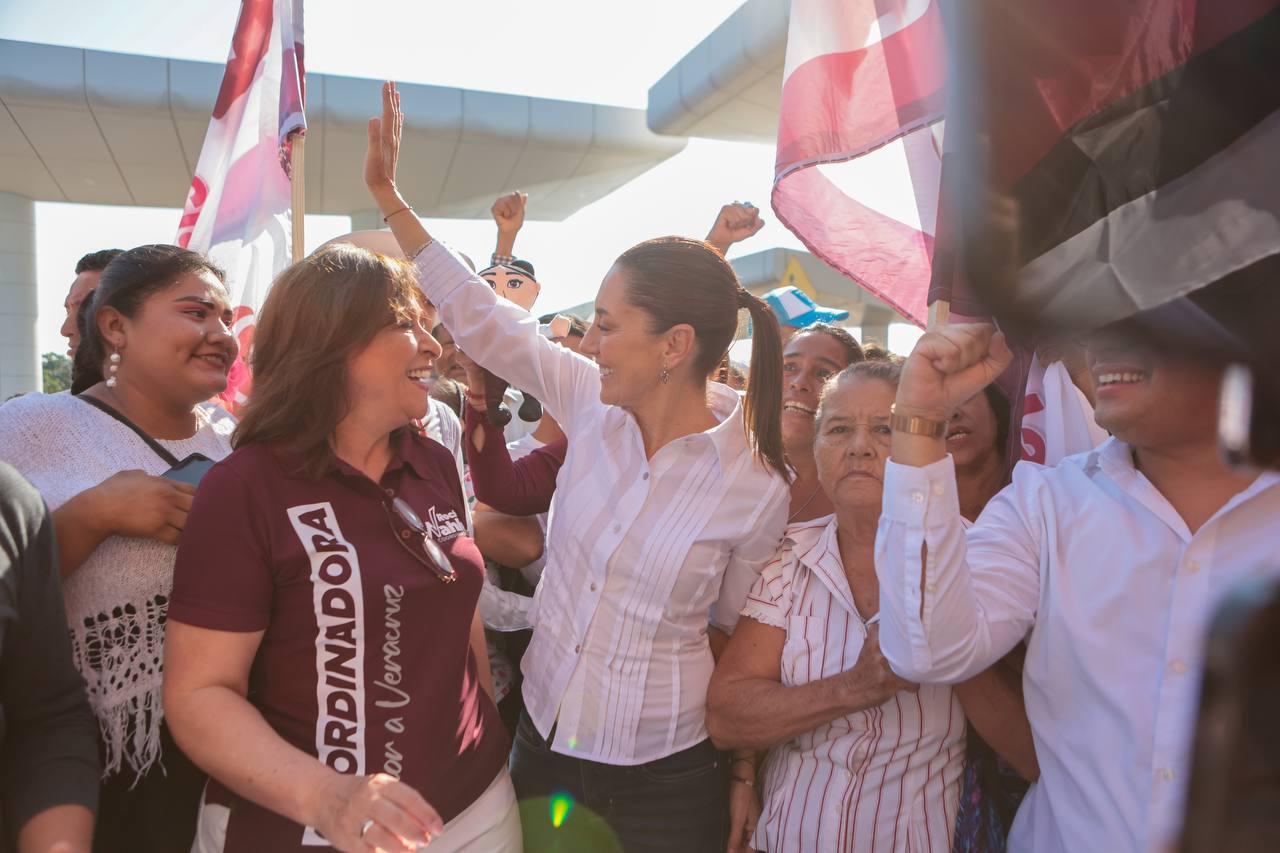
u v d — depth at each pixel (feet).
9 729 4.18
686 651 5.98
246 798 4.20
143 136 36.58
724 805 6.19
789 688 5.45
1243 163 1.10
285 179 9.14
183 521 5.03
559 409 6.78
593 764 5.88
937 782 5.39
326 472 4.72
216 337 5.81
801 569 5.87
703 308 5.77
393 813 3.73
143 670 5.11
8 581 3.94
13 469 4.19
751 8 28.09
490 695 6.15
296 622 4.54
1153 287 1.11
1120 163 1.25
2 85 31.94
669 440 6.07
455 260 6.70
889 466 4.12
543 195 47.78
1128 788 4.00
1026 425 6.34
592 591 5.90
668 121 35.45
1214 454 3.74
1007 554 4.60
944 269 3.95
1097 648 4.15
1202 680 1.12
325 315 4.70
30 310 49.16
